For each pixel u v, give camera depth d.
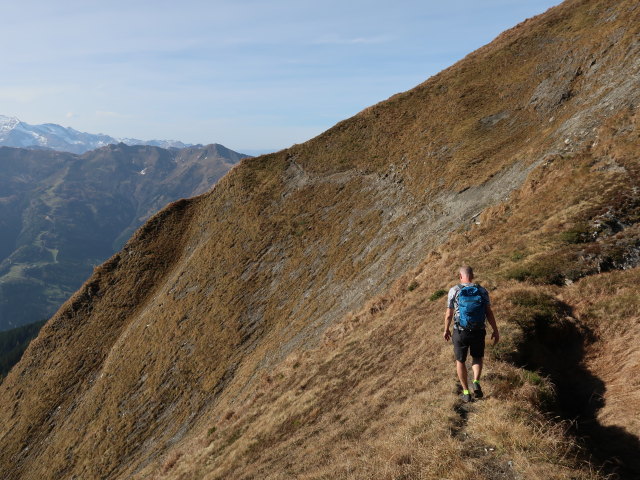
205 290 49.66
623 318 9.79
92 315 60.91
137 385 43.78
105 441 39.34
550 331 10.18
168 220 68.75
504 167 31.11
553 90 38.00
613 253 12.87
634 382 7.63
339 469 7.96
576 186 19.09
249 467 13.20
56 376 54.31
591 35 39.72
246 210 56.25
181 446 27.95
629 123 20.95
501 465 5.73
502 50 52.91
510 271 14.16
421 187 39.47
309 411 14.95
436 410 7.75
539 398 7.50
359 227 41.44
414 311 17.16
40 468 42.31
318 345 24.56
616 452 6.18
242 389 31.22
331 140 59.72
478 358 7.57
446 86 54.44
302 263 43.19
